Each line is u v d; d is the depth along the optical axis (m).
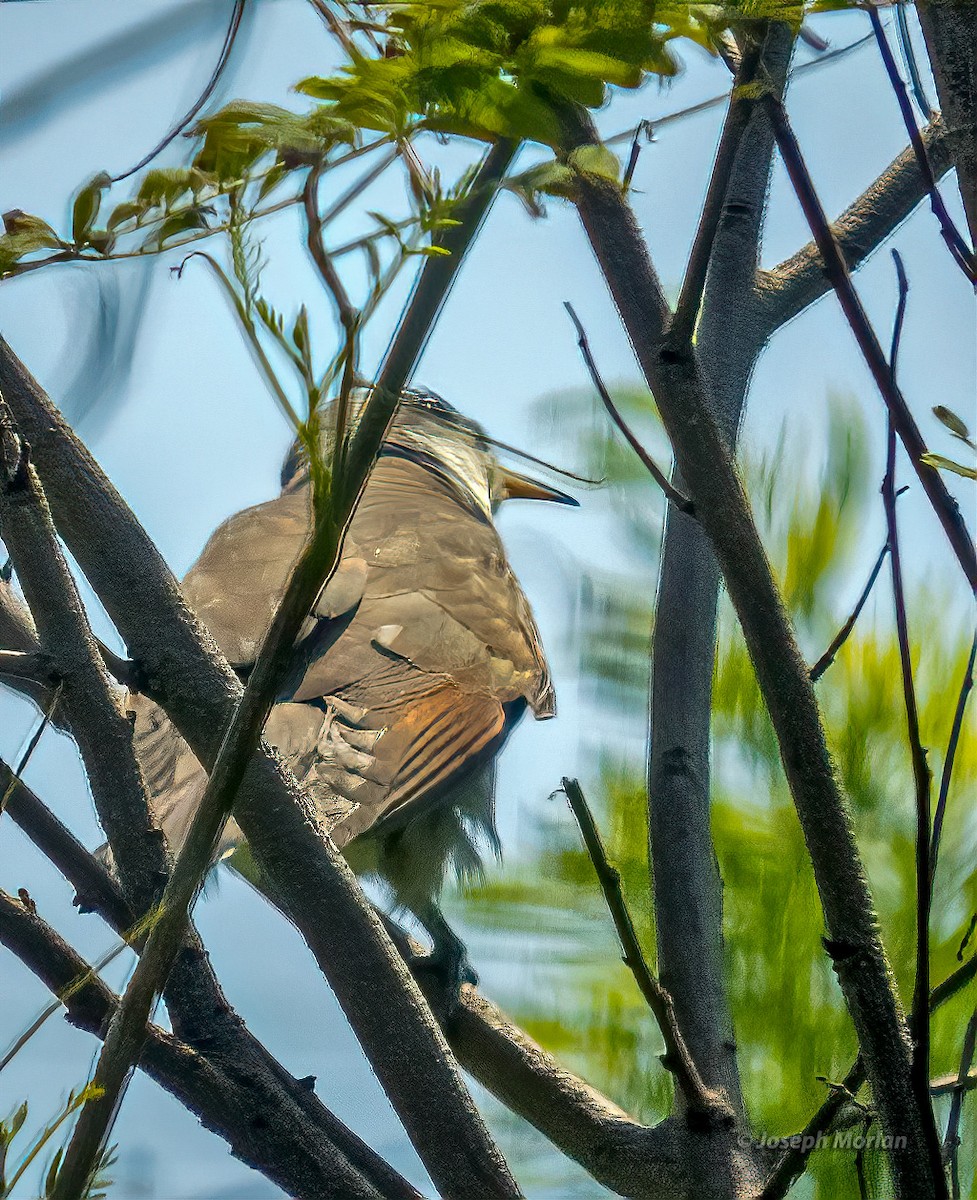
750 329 6.36
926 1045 4.37
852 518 8.50
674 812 6.12
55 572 4.95
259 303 3.26
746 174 6.41
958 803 8.07
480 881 8.72
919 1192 4.39
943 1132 6.53
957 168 4.58
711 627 6.38
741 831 8.10
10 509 4.85
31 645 5.99
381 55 3.55
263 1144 5.29
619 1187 5.90
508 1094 6.35
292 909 4.99
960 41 4.56
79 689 5.07
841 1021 7.79
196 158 3.40
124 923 5.25
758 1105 7.62
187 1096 5.29
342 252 3.32
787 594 8.45
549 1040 8.45
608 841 8.88
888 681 8.23
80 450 5.09
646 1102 8.31
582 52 3.35
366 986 4.95
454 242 3.54
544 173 3.64
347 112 3.29
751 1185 5.58
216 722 5.04
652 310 4.62
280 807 4.96
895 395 4.62
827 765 4.59
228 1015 5.46
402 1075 4.91
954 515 4.62
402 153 3.41
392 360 3.53
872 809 8.06
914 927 7.82
